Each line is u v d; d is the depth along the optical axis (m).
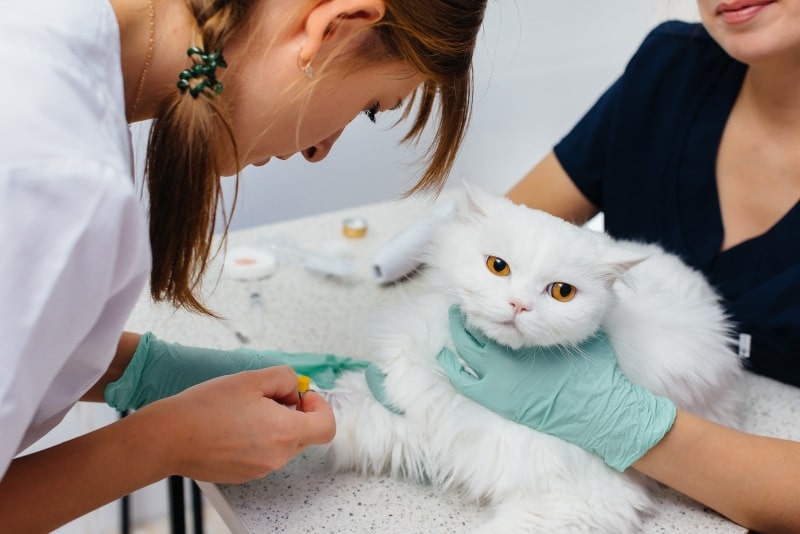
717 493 0.74
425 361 0.78
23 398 0.48
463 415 0.76
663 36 1.19
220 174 0.64
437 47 0.62
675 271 0.96
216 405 0.67
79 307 0.50
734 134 1.07
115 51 0.53
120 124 0.53
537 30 1.73
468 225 0.79
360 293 1.17
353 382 0.85
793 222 1.00
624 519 0.73
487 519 0.74
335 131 0.69
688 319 0.84
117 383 0.81
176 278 0.62
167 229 0.58
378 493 0.77
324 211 1.73
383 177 1.72
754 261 1.04
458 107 0.69
